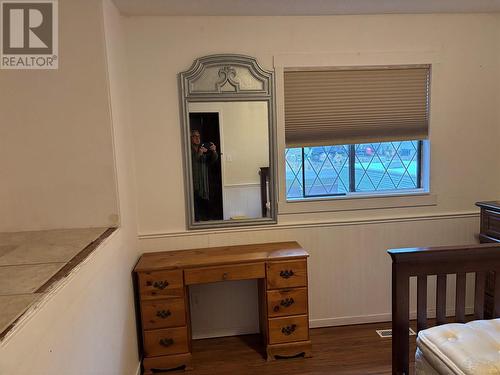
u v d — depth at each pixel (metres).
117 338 1.87
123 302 2.04
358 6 2.45
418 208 2.83
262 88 2.61
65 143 1.97
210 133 2.60
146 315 2.30
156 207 2.60
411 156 2.90
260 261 2.35
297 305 2.41
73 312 1.24
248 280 2.74
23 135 1.94
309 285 2.79
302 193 2.83
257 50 2.58
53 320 1.06
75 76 1.95
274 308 2.39
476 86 2.78
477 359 1.40
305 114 2.68
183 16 2.50
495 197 2.88
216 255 2.44
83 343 1.34
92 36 1.94
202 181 2.62
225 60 2.54
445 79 2.75
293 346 2.43
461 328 1.64
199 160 2.61
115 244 1.90
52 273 1.21
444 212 2.85
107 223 2.03
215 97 2.57
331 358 2.43
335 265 2.79
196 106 2.57
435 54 2.71
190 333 2.51
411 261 1.79
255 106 2.62
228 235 2.67
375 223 2.79
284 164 2.68
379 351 2.49
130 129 2.51
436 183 2.82
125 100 2.40
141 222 2.60
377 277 2.84
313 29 2.61
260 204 2.69
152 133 2.55
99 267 1.58
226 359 2.46
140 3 2.24
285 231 2.72
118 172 2.06
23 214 1.97
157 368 2.34
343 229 2.77
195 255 2.47
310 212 2.73
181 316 2.33
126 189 2.27
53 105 1.95
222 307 2.74
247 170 2.65
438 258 1.81
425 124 2.79
